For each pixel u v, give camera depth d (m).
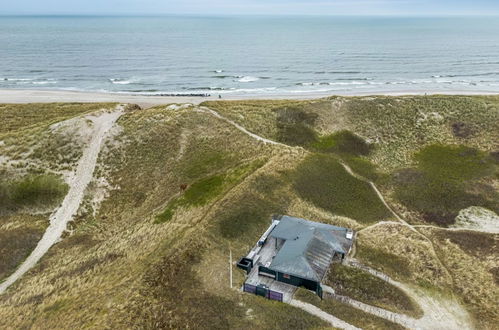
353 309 29.66
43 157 52.66
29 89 113.00
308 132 65.31
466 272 36.50
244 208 41.28
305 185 48.38
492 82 132.38
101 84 124.81
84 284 32.44
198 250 34.41
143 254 35.12
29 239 42.44
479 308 31.50
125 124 60.75
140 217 45.41
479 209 48.34
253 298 29.67
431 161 59.75
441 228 45.25
